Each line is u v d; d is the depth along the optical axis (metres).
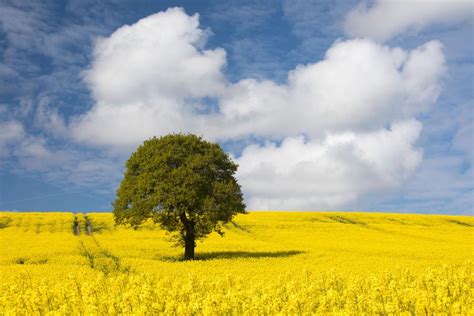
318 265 29.25
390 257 36.25
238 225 61.91
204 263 31.77
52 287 16.23
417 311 11.15
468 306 11.59
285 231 57.44
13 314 11.55
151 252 41.41
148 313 11.13
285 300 13.13
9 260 34.94
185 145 41.12
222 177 41.62
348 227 61.31
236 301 11.76
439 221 70.62
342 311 10.63
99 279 15.35
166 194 38.34
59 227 60.50
